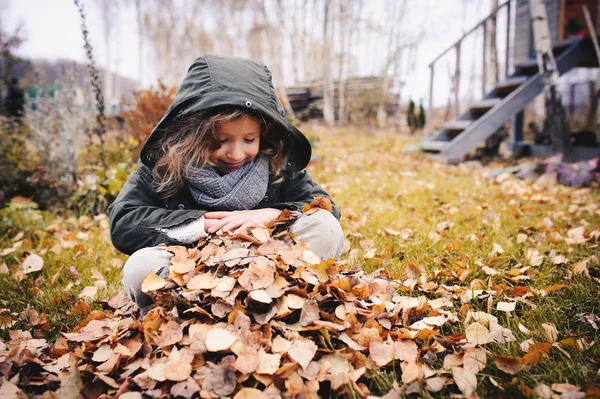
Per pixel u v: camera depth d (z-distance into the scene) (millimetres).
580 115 7449
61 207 3471
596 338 1339
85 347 1297
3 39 5629
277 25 19797
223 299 1234
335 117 16406
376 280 1735
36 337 1538
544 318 1515
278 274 1329
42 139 3721
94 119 4207
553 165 4508
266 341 1166
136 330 1318
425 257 2152
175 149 1557
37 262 2240
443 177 4777
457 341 1347
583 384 1146
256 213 1614
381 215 3010
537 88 5699
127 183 1732
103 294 1894
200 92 1516
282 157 1764
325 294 1374
